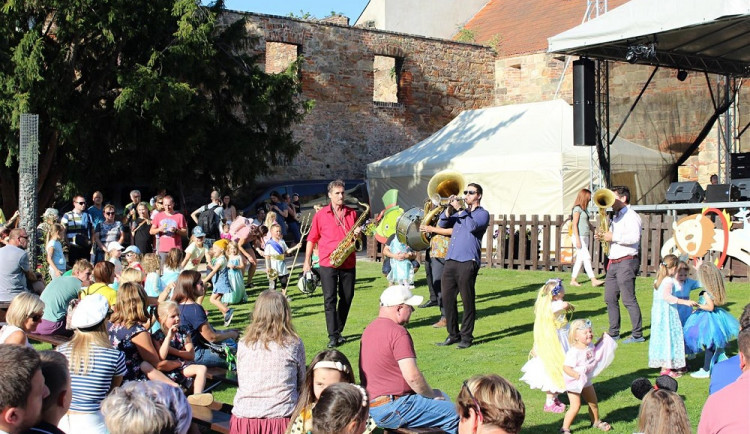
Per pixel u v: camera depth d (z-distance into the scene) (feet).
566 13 96.84
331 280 31.17
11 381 10.90
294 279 51.67
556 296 22.88
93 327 17.56
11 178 60.29
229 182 70.38
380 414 18.33
